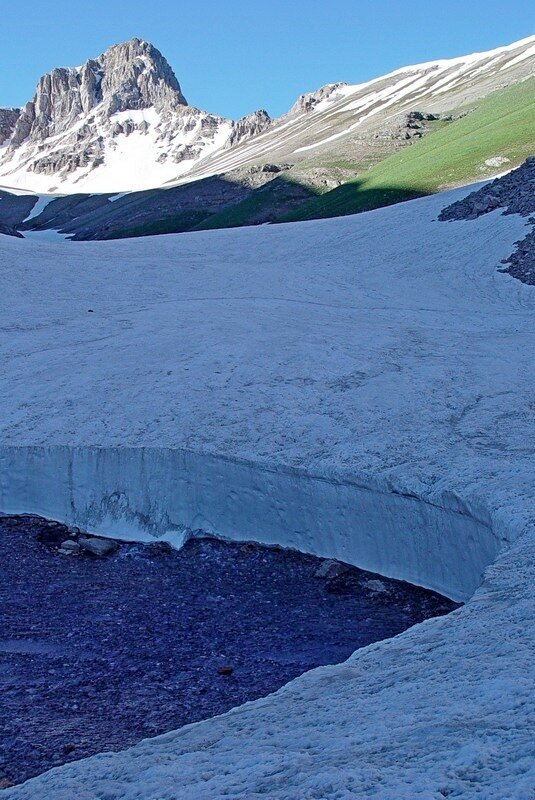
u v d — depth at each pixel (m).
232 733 6.76
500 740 4.99
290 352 23.72
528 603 8.30
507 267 38.56
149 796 5.59
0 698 10.45
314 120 175.50
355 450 16.34
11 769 8.41
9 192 176.62
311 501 15.73
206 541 16.70
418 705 6.12
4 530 17.83
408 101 149.00
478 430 16.88
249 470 16.52
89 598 14.47
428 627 8.84
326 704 6.92
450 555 13.52
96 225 113.75
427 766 4.85
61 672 11.34
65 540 17.31
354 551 15.15
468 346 24.66
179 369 22.44
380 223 50.50
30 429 19.45
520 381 20.17
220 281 39.12
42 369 23.73
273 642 12.38
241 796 5.08
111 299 34.56
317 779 4.95
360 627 12.80
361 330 27.14
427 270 40.47
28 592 14.78
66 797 6.02
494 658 6.84
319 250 46.78
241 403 19.78
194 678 11.07
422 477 14.45
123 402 20.38
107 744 8.98
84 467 18.14
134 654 11.99
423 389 19.98
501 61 146.50
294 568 15.36
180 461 17.27
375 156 94.81
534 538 11.00
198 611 13.80
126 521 17.48
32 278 37.31
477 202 47.78
